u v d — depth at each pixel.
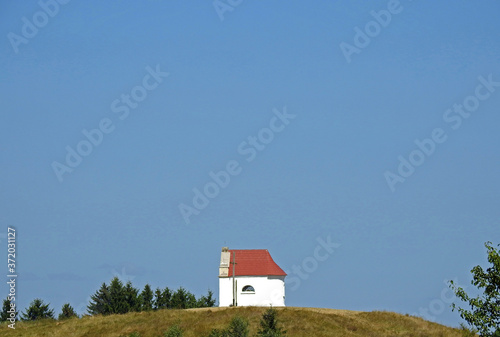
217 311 94.69
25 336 87.44
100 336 83.31
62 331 88.56
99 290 149.12
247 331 72.31
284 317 88.25
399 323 90.00
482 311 41.12
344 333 81.75
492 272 41.66
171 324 87.12
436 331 86.31
